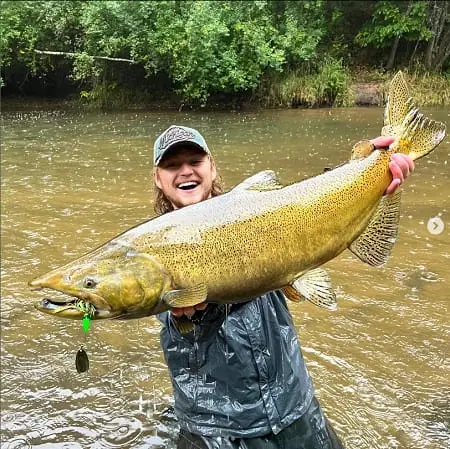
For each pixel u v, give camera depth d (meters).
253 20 8.29
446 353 1.70
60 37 9.34
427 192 3.31
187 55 8.06
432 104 7.86
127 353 1.79
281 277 0.96
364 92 8.38
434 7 8.64
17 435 1.42
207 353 1.13
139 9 8.35
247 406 1.14
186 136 1.11
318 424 1.21
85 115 8.18
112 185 3.87
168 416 1.48
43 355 1.77
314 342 1.78
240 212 0.93
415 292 2.08
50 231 2.90
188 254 0.90
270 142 5.33
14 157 5.00
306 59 8.44
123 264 0.88
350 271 2.29
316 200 0.97
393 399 1.50
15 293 2.18
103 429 1.44
